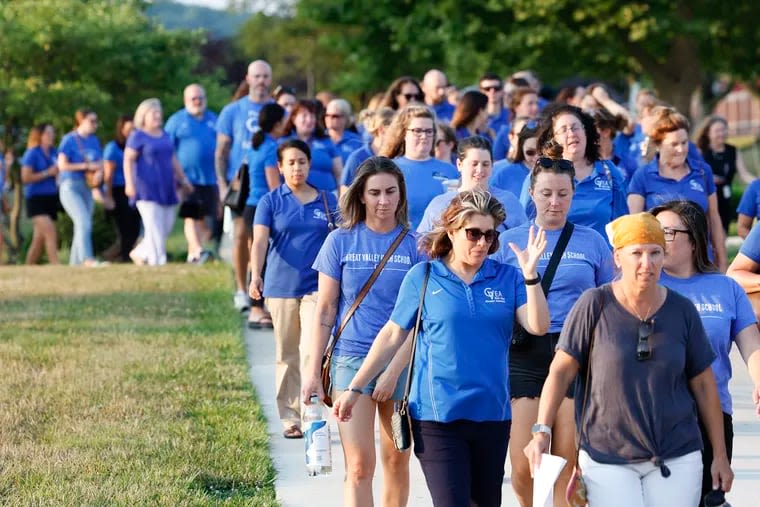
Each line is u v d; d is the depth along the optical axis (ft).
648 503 43.09
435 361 47.55
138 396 77.77
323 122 114.73
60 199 156.66
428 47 271.08
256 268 73.51
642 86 327.47
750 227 83.15
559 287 54.24
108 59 209.26
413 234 55.62
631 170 100.27
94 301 115.03
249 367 89.92
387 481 55.21
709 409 44.27
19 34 202.80
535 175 55.36
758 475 64.59
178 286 124.26
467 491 47.21
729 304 48.91
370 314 54.90
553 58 256.73
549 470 43.09
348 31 391.65
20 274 135.33
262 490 61.11
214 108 229.86
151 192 141.28
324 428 57.52
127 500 56.95
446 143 79.82
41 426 70.59
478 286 47.93
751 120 572.10
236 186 105.40
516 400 53.47
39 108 200.44
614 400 42.88
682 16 246.68
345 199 55.52
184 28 225.56
